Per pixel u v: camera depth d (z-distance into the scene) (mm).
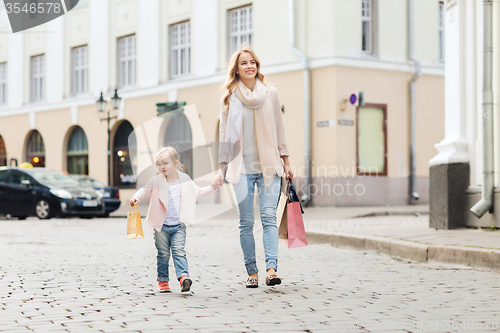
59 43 27453
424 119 20422
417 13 20422
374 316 4258
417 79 20328
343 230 10430
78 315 4367
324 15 19156
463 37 10039
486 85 9312
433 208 10164
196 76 22391
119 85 25359
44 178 17875
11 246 9789
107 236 11781
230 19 21609
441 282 5934
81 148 26984
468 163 9836
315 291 5379
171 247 5367
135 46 24859
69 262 7691
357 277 6312
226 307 4648
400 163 20000
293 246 5594
